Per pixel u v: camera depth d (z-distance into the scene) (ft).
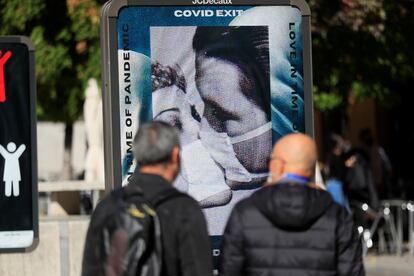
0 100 54.39
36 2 113.80
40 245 62.69
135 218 32.65
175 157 33.94
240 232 34.58
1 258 62.03
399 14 103.55
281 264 34.27
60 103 135.74
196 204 33.47
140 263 32.50
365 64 104.58
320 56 100.68
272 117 51.11
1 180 54.54
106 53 49.47
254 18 50.93
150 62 49.78
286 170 35.06
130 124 49.52
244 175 50.83
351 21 95.25
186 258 32.83
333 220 34.50
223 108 50.60
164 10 49.85
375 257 106.22
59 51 116.47
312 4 94.22
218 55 50.52
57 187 74.23
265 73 51.06
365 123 149.79
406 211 115.44
